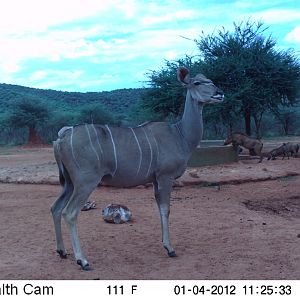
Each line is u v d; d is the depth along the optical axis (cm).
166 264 712
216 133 3788
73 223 695
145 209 1104
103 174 712
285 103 2838
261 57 2612
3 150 3853
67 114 5409
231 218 1008
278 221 988
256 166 1753
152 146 734
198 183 1430
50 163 2172
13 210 1112
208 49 2809
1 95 8494
